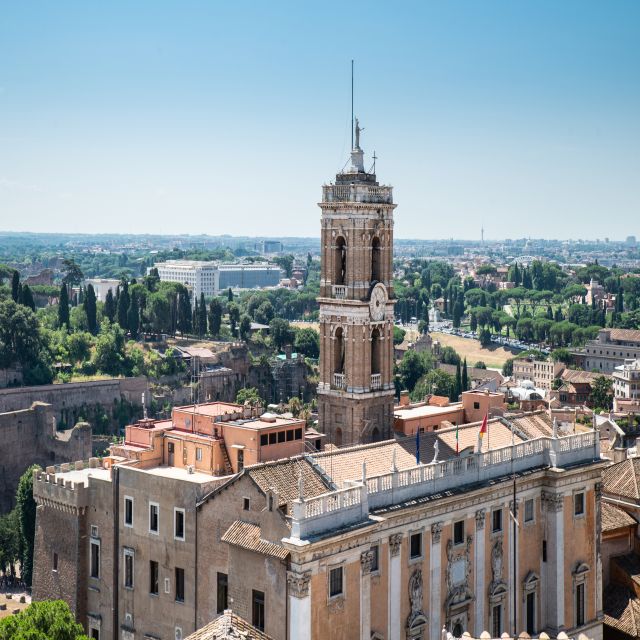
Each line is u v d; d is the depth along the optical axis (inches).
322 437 5157.5
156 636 4483.3
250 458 4675.2
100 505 4771.2
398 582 4175.7
